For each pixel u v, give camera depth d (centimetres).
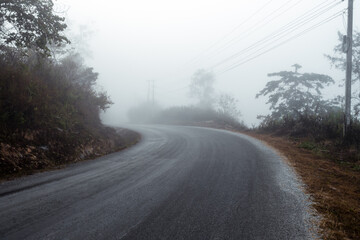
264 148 845
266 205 325
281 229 258
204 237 241
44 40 734
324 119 1098
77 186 422
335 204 331
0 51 791
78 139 801
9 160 527
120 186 421
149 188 407
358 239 238
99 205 329
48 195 372
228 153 746
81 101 1117
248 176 476
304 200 345
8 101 630
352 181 453
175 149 883
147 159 694
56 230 258
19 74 723
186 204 331
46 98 805
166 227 263
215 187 407
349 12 889
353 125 835
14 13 702
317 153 737
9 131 596
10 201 346
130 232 253
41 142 659
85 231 255
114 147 1026
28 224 272
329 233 250
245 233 249
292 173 500
